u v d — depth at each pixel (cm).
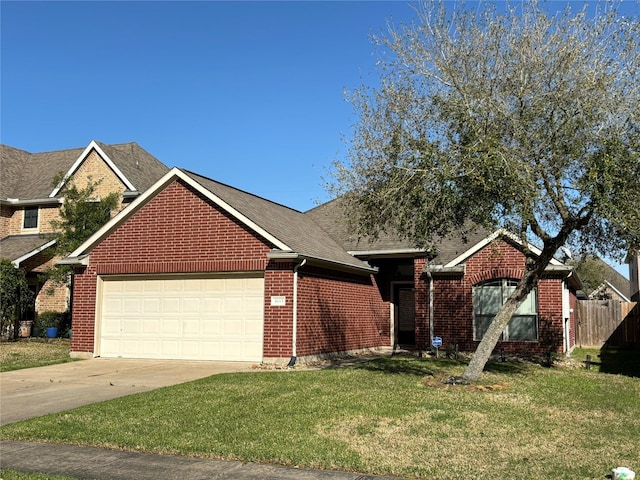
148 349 1689
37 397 1113
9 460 710
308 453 712
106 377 1351
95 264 1752
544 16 1142
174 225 1680
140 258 1705
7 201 2647
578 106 1084
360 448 735
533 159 1107
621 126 1066
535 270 1206
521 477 630
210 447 741
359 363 1606
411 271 2147
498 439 775
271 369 1458
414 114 1214
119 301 1739
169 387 1169
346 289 1888
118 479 637
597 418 902
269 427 836
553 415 916
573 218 1132
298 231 1859
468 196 1091
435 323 1892
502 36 1160
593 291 4309
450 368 1447
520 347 1805
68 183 2567
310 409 940
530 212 1066
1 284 2181
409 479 632
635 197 1013
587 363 1603
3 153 2909
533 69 1122
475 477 630
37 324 2469
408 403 980
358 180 1338
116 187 2528
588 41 1112
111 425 858
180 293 1678
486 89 1142
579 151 1073
